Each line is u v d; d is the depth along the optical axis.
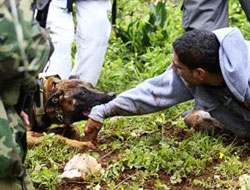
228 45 3.98
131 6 8.76
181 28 7.20
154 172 4.18
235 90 4.00
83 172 4.16
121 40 7.07
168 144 4.54
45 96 4.81
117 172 4.20
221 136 4.61
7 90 2.86
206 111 4.41
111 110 4.50
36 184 4.09
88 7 5.59
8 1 2.65
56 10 5.53
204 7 5.28
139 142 4.62
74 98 4.75
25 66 2.68
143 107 4.46
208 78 4.11
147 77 6.22
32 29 2.72
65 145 4.60
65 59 5.54
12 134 2.86
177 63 4.11
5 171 2.84
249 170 4.18
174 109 5.27
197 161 4.22
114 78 6.30
